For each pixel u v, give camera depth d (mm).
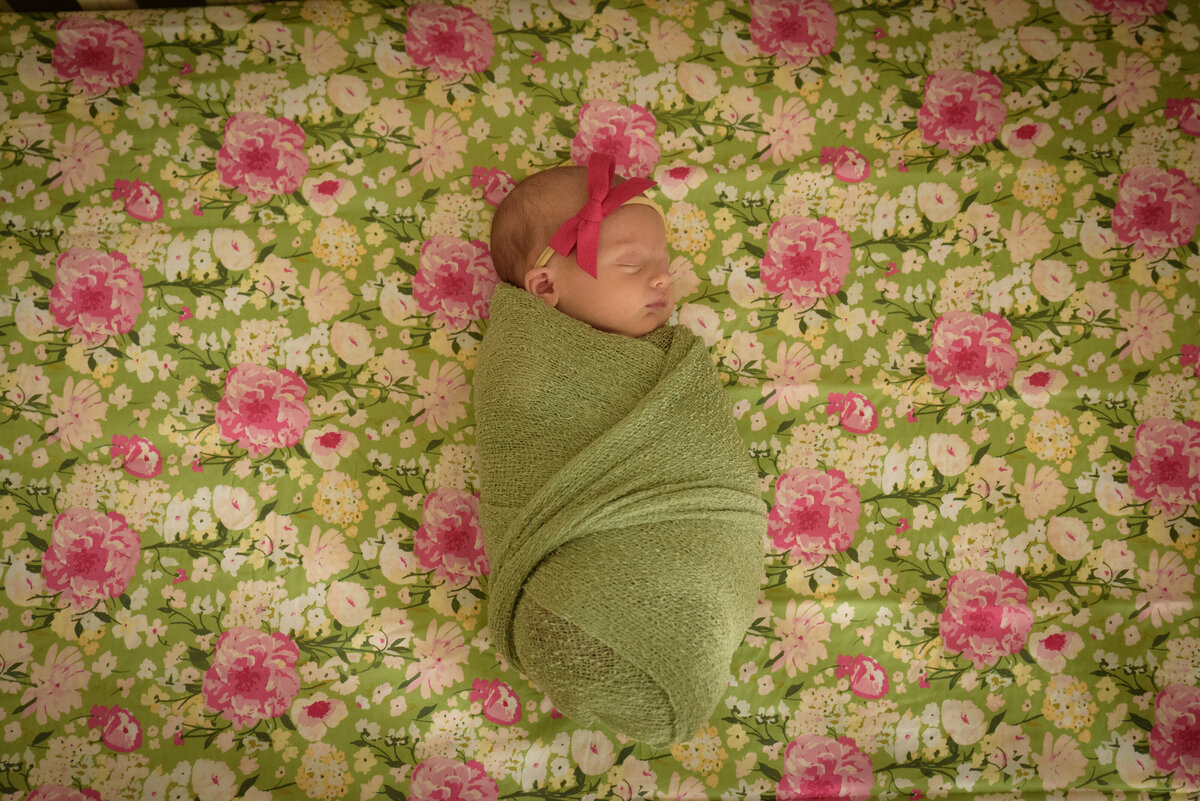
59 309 1728
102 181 1764
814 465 1771
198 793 1626
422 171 1808
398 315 1767
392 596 1696
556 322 1471
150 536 1689
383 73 1826
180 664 1657
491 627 1421
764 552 1642
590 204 1493
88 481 1693
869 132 1872
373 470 1727
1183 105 1894
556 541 1315
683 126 1857
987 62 1904
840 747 1686
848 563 1747
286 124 1799
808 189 1845
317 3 1847
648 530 1315
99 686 1646
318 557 1698
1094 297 1839
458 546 1714
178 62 1805
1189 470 1796
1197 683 1729
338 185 1789
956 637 1728
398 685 1678
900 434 1786
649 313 1550
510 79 1846
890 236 1842
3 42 1784
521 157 1827
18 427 1701
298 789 1641
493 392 1476
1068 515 1779
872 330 1817
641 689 1268
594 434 1401
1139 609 1749
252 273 1757
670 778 1664
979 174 1859
